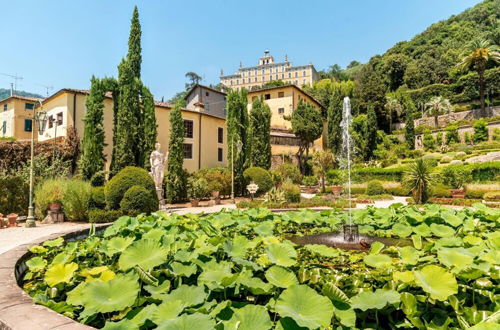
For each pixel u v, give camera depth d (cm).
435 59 5500
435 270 228
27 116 2584
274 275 235
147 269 257
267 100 3781
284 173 2586
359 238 521
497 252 288
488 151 3091
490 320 180
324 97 5628
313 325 157
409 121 4297
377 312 213
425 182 1365
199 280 234
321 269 302
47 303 203
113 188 1088
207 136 2453
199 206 1619
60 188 1117
